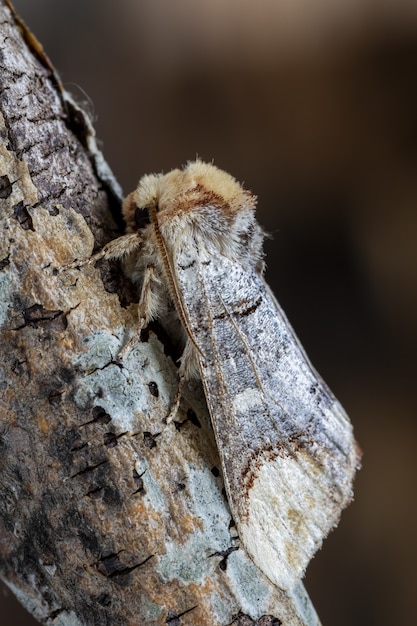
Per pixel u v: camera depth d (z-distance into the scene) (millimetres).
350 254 286
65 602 160
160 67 284
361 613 245
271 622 160
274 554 162
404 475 260
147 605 158
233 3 277
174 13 279
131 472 158
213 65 284
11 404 158
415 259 274
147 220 166
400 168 280
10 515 160
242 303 166
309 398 168
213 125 289
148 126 288
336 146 284
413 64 274
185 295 164
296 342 170
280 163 289
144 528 158
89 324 159
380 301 282
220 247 166
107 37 281
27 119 161
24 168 160
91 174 166
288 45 280
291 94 284
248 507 162
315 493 166
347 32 277
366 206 284
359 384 280
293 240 290
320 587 247
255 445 164
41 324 158
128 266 165
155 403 161
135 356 161
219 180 167
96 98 283
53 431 158
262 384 166
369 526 254
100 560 158
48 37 278
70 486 158
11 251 158
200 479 160
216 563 159
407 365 276
